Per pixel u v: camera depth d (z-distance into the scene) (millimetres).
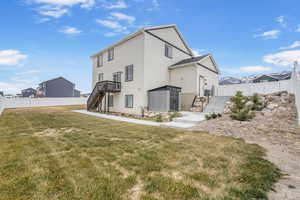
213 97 12055
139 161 3121
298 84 6391
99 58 18234
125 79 14117
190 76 13305
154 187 2219
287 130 5301
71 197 1999
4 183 2299
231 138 4910
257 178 2459
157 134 5477
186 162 3082
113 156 3387
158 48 13516
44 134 5418
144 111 11969
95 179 2424
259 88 13727
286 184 2312
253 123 6289
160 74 13695
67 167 2840
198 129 6371
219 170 2748
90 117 10391
